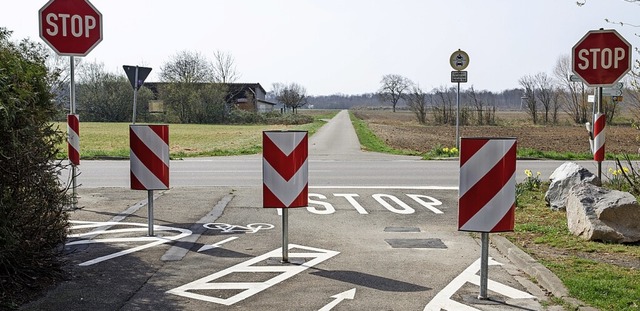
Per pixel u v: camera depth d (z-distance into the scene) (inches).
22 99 216.2
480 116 2568.9
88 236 325.7
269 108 4879.4
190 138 1673.2
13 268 218.8
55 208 238.4
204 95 2930.6
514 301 220.1
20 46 246.1
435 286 239.9
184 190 518.3
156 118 2866.6
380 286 239.5
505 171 214.2
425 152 1019.3
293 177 265.4
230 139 1621.6
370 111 6205.7
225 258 282.8
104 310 207.6
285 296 225.6
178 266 267.0
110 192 502.6
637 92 446.9
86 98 2807.6
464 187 216.7
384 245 314.8
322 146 1224.2
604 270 250.2
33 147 224.5
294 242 319.9
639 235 303.3
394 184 581.6
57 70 252.5
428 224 375.9
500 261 280.8
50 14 367.6
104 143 1386.6
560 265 258.1
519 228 341.4
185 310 208.8
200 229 349.1
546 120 2628.0
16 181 215.8
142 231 340.8
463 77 919.0
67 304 213.0
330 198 482.6
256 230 350.6
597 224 308.0
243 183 590.2
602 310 202.4
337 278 250.5
